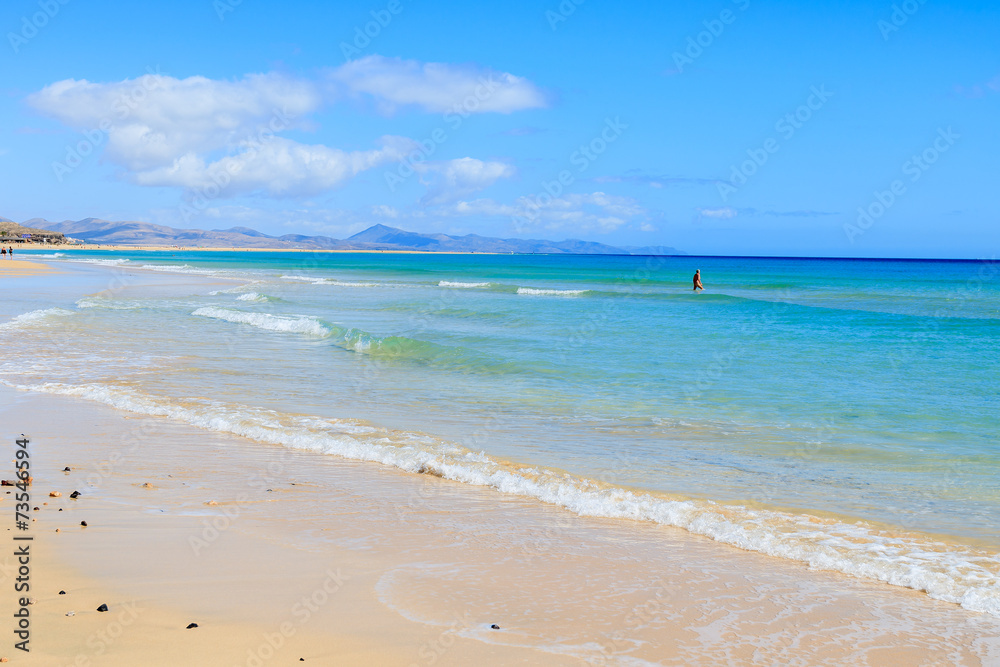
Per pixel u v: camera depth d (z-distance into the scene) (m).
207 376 16.19
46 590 5.19
